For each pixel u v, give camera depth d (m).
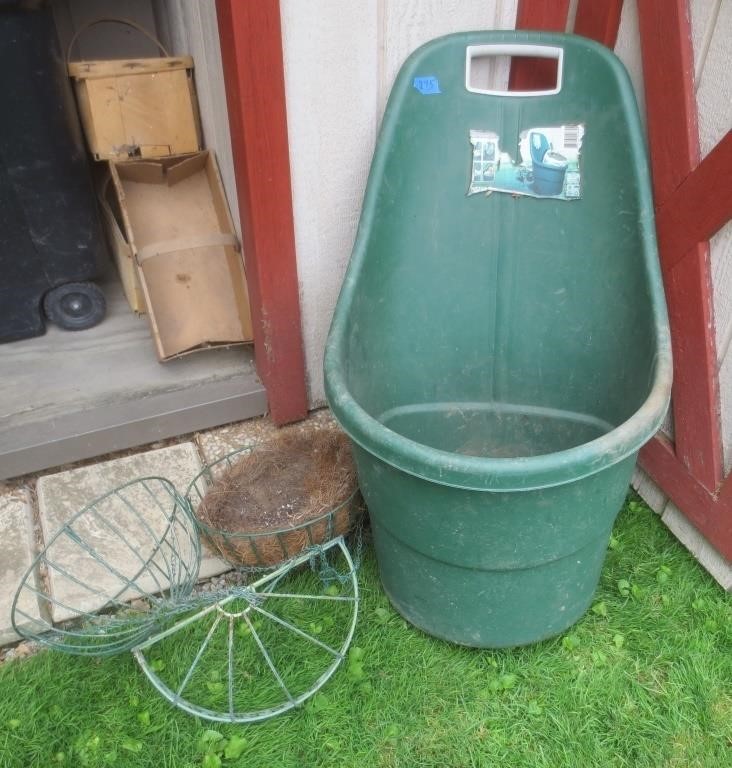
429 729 1.20
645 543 1.51
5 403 1.70
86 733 1.19
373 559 1.47
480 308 1.50
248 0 1.24
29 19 1.53
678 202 1.30
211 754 1.16
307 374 1.78
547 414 1.55
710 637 1.32
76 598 1.37
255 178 1.44
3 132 1.62
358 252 1.31
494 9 1.49
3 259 1.77
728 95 1.18
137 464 1.66
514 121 1.36
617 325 1.36
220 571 1.45
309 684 1.27
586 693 1.24
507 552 1.06
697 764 1.15
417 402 1.55
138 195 1.87
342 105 1.46
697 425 1.37
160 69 1.77
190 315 1.81
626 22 1.39
